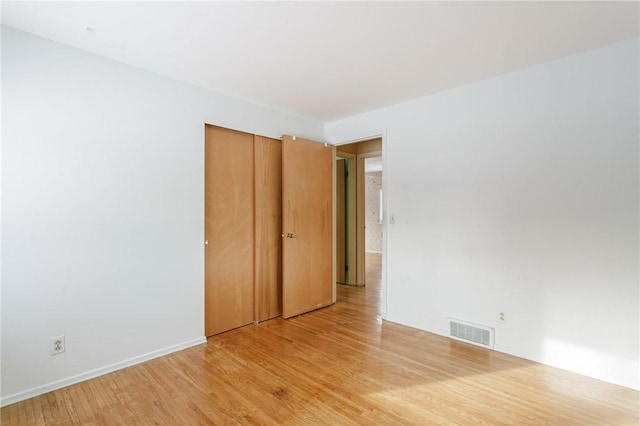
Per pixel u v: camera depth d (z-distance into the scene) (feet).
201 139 9.70
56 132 7.07
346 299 14.52
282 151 11.56
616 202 7.29
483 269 9.32
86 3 5.76
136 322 8.28
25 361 6.67
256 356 8.67
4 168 6.45
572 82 7.84
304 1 5.74
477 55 7.82
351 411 6.25
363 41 7.17
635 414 6.12
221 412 6.24
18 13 6.04
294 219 11.91
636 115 7.06
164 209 8.83
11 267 6.51
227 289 10.60
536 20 6.36
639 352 7.00
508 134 8.84
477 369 7.93
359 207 17.31
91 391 6.96
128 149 8.17
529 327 8.49
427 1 5.75
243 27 6.59
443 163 10.14
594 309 7.55
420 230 10.69
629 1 5.75
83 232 7.43
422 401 6.57
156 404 6.50
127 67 8.20
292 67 8.45
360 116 12.55
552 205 8.14
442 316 10.18
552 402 6.52
